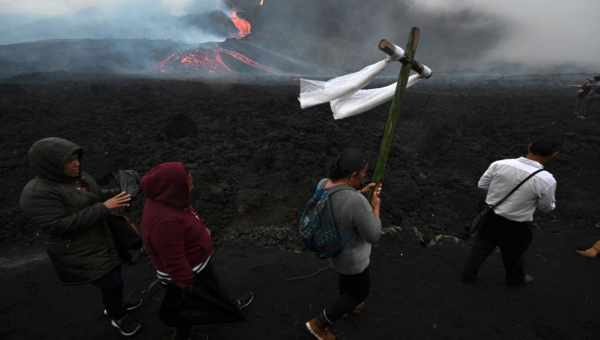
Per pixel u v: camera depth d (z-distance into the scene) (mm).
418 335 2904
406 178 6086
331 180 2293
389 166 6711
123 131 8836
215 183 5930
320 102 2084
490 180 3127
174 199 2045
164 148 7535
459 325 3020
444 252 4234
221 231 4684
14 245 4395
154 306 3211
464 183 6121
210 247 2367
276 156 6859
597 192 5891
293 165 6578
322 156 6973
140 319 3045
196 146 7754
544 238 4613
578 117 10797
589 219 5078
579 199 5688
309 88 2143
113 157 6785
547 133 8773
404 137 8625
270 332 2924
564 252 4250
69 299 3334
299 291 3457
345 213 2125
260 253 4176
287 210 5160
